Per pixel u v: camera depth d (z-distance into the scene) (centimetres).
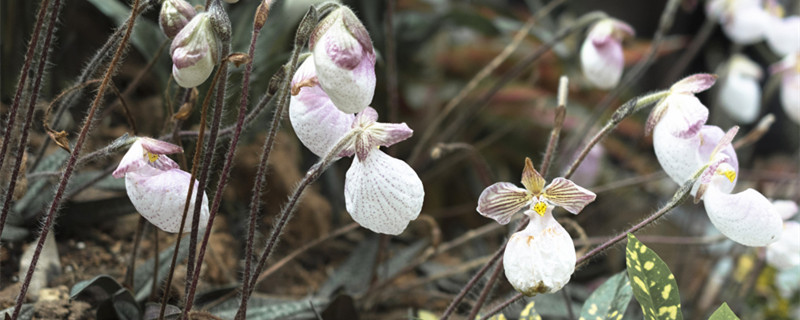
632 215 237
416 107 238
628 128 237
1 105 166
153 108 186
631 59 233
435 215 216
